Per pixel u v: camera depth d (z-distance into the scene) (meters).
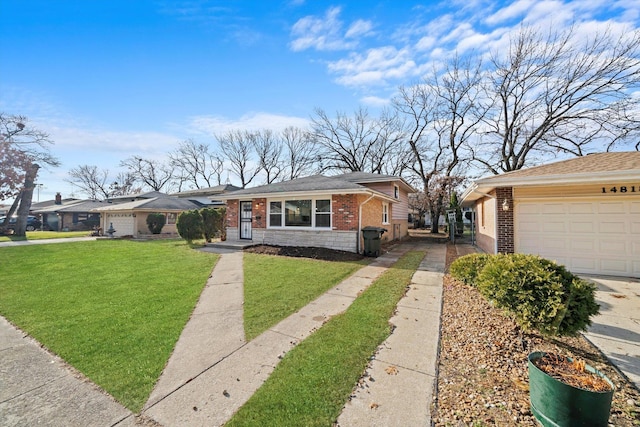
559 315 3.02
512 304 3.35
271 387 2.68
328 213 11.27
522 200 8.12
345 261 9.37
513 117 19.78
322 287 6.21
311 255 10.16
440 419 2.26
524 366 3.01
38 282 6.70
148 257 10.27
